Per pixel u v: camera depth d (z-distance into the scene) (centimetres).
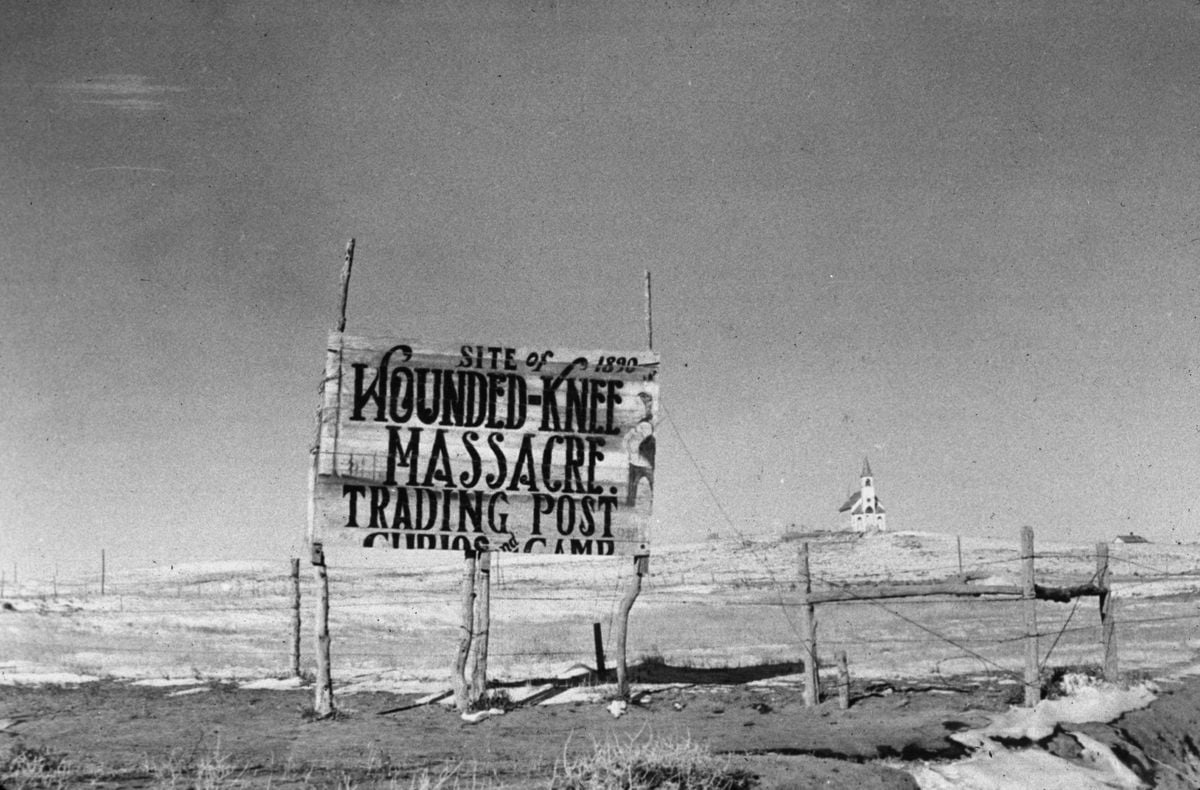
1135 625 2683
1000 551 7019
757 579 5841
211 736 1409
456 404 1698
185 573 7019
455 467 1683
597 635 2056
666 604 4006
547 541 1695
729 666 2225
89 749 1285
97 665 2469
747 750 1241
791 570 6606
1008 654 2230
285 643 2938
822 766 1149
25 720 1580
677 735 1341
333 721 1557
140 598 4788
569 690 1827
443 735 1412
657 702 1711
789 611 3619
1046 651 2225
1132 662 1984
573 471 1717
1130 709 1473
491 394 1712
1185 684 1688
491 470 1694
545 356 1738
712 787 1040
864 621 3152
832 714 1526
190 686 2058
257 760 1212
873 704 1600
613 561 7319
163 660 2564
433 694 1853
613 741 1314
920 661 2192
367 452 1659
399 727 1488
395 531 1655
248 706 1752
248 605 4303
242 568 7306
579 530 1708
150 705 1767
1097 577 1630
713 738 1322
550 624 3422
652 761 1109
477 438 1697
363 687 2000
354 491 1650
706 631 3062
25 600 4503
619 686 1747
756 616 3481
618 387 1752
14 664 2495
